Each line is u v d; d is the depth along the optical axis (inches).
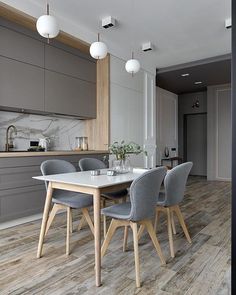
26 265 73.9
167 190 78.6
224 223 115.0
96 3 115.3
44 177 80.0
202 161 295.1
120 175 84.9
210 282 65.2
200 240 94.3
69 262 76.0
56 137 154.6
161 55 185.2
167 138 275.9
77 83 149.1
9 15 108.3
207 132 263.4
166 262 76.4
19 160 108.6
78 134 169.0
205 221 118.2
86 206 83.7
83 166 109.6
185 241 93.5
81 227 107.5
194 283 64.7
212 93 259.9
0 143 124.3
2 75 109.3
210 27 139.9
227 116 252.1
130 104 179.8
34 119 141.5
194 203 155.1
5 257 79.0
